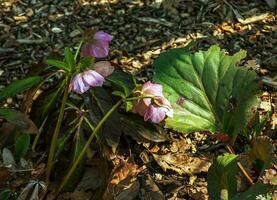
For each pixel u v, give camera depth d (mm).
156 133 1105
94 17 1405
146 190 1060
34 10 1431
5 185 1021
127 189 1047
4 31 1375
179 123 1025
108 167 1021
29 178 1028
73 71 897
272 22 1380
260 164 975
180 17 1402
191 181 1076
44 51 1324
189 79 1063
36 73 1068
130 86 1080
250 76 1023
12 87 963
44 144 1110
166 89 1051
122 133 1139
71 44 1338
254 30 1360
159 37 1352
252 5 1427
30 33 1370
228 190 924
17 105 1201
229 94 1037
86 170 1083
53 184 1052
